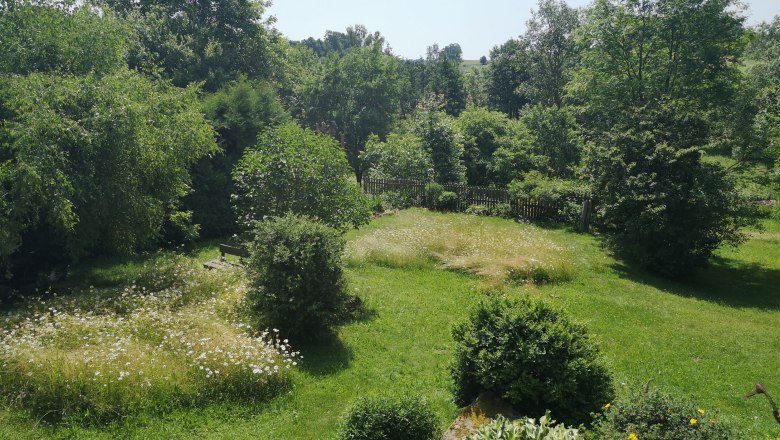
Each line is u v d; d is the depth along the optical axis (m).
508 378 5.95
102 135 10.52
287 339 8.11
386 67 40.69
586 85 26.39
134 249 14.27
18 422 6.13
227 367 6.98
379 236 15.51
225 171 18.45
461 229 16.48
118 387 6.55
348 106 39.12
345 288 9.41
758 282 15.36
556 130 28.59
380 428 5.19
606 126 23.14
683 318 11.13
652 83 23.34
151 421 6.25
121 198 11.05
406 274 13.23
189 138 12.91
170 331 7.87
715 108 21.42
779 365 8.87
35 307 9.20
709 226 14.51
